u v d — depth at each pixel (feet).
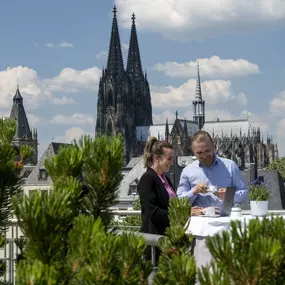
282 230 12.89
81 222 13.85
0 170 18.47
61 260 13.89
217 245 12.85
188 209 18.03
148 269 14.90
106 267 12.91
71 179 15.26
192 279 14.33
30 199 13.87
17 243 16.71
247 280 12.16
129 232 14.57
